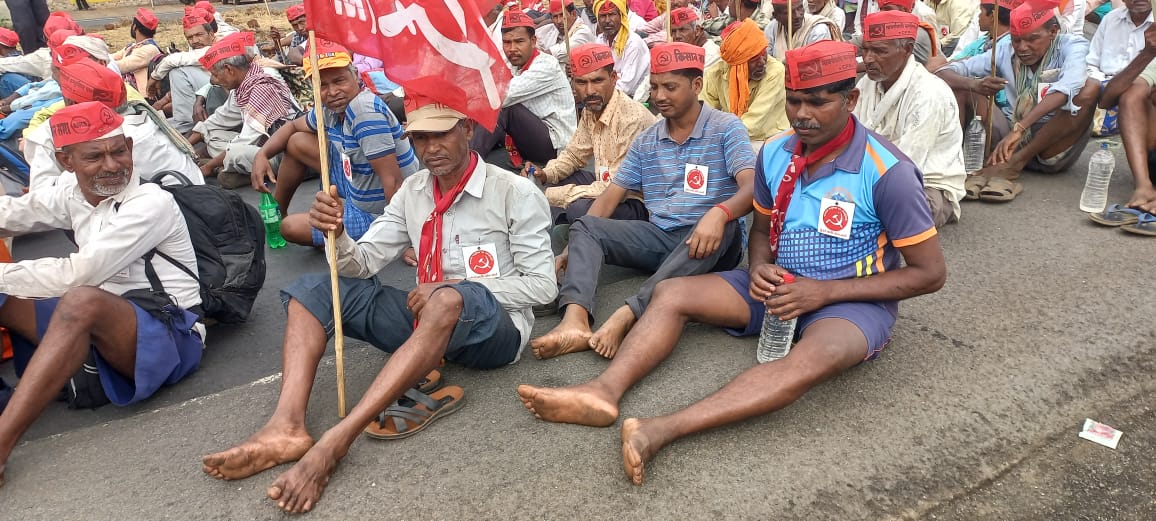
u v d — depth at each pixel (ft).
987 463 7.87
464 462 7.98
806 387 7.98
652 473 7.66
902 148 13.35
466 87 8.77
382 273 14.85
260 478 7.94
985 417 8.48
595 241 11.19
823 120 8.21
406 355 8.01
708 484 7.50
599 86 13.28
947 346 9.85
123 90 13.26
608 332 9.84
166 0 73.05
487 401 9.11
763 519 7.11
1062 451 8.11
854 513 7.22
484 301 8.70
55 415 10.26
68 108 9.52
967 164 16.40
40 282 9.42
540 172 14.70
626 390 9.00
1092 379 9.15
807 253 8.98
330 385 9.80
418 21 8.44
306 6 7.84
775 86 16.06
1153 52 13.97
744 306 9.61
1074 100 15.26
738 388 7.92
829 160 8.65
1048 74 15.81
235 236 11.90
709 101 18.22
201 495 7.78
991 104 15.98
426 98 8.71
